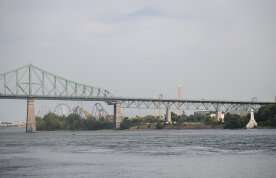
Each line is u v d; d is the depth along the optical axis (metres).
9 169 80.94
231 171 75.31
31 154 111.38
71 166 84.44
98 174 73.56
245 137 191.25
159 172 75.00
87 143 160.75
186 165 83.75
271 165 82.31
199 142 157.00
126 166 83.38
